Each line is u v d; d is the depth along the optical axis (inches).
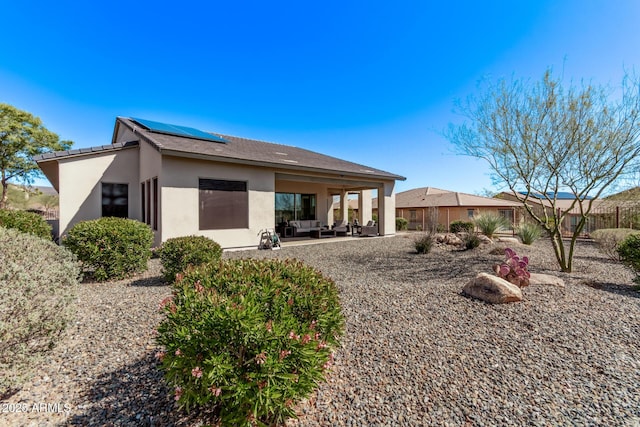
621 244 262.1
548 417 80.8
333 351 115.1
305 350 69.6
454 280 237.5
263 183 430.0
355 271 274.8
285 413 73.9
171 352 70.9
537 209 660.7
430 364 108.3
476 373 102.7
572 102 256.5
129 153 422.9
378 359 111.7
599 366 106.6
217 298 76.0
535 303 170.2
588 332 133.6
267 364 64.7
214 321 68.8
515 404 86.4
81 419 80.0
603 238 374.9
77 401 87.3
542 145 276.8
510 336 130.3
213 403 77.6
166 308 77.2
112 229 231.9
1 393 84.5
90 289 206.5
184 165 358.6
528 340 126.6
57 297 103.1
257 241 422.3
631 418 80.1
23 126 858.8
